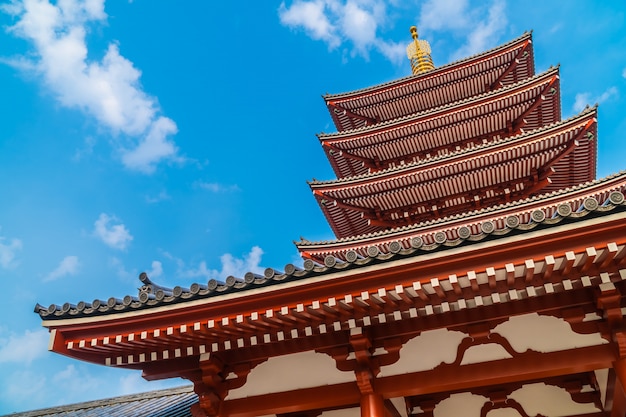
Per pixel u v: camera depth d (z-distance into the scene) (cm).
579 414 855
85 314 752
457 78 1891
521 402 883
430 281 654
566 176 1589
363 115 2022
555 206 1252
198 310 730
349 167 1919
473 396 905
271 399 834
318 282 679
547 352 739
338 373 820
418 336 796
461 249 630
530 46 1838
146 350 820
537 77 1583
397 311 732
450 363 772
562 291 722
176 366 876
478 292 702
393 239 1349
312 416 923
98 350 788
